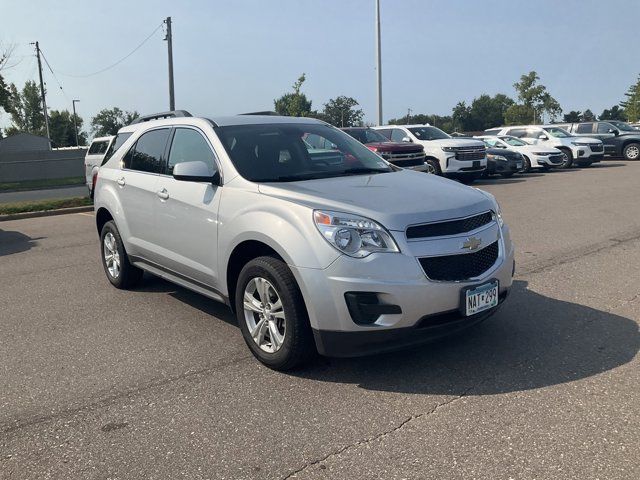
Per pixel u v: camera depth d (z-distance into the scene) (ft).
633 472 9.59
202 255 16.31
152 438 11.34
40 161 119.75
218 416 12.09
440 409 11.97
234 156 16.11
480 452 10.35
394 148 50.52
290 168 16.33
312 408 12.25
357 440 10.93
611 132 87.30
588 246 26.30
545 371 13.51
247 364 14.69
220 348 15.85
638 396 12.14
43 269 26.89
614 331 15.83
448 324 12.95
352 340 12.69
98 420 12.12
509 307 18.12
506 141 73.72
